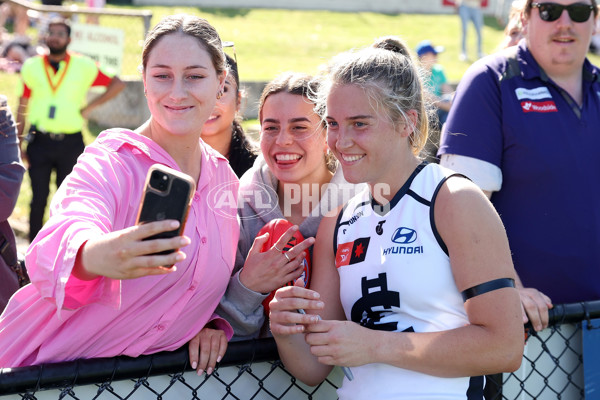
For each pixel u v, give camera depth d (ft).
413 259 6.72
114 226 6.77
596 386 8.90
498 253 6.56
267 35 63.16
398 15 77.82
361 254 7.06
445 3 76.69
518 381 8.80
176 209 5.68
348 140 6.77
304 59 54.70
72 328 6.88
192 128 7.11
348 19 74.23
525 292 8.54
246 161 10.52
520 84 9.79
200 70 7.03
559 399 8.98
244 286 7.53
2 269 10.23
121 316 6.89
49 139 21.59
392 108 6.72
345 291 7.19
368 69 6.75
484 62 10.03
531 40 9.89
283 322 6.77
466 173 9.63
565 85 9.93
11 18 45.14
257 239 7.55
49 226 6.18
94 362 6.74
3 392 6.38
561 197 9.59
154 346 7.13
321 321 6.66
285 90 8.54
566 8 9.49
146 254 5.60
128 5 69.05
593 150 9.75
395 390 6.78
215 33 7.30
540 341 8.68
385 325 6.87
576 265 9.60
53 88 21.80
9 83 31.17
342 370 7.47
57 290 5.83
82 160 6.90
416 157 7.18
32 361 7.05
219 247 7.43
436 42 65.51
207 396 7.50
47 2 38.91
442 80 30.32
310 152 8.63
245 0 75.25
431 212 6.71
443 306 6.70
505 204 9.87
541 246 9.62
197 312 7.35
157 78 7.03
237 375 7.55
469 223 6.54
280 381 7.88
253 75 45.60
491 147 9.65
